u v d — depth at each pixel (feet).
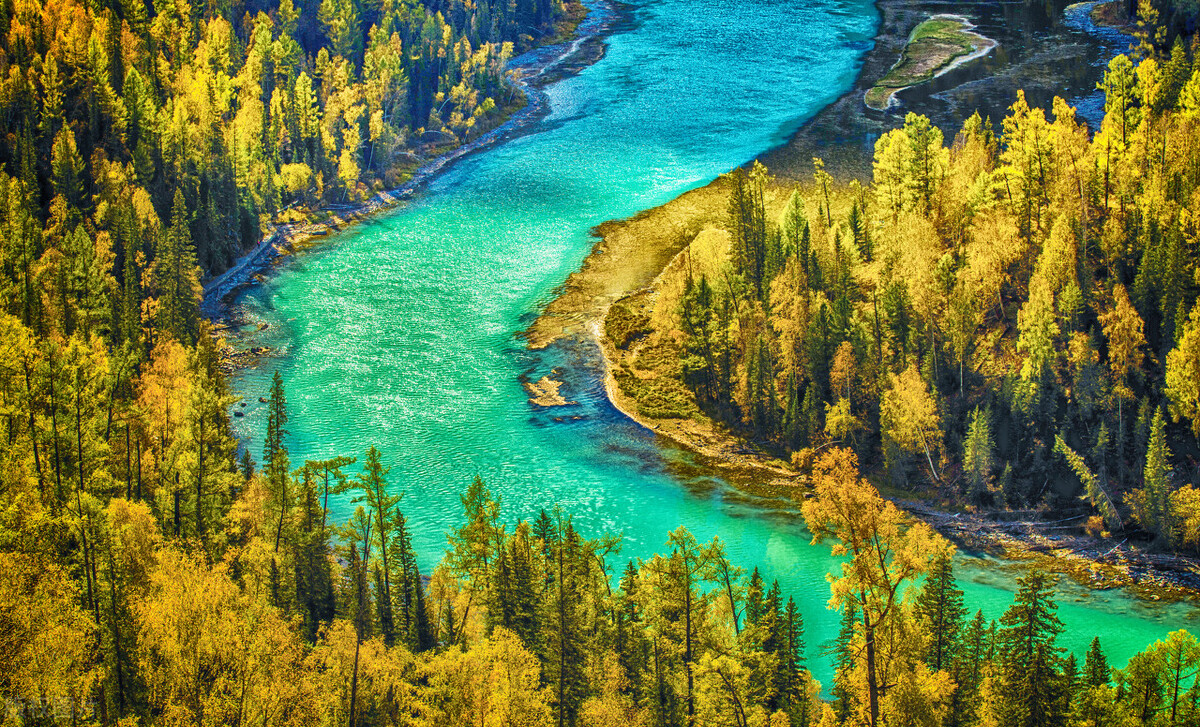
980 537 343.67
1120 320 354.54
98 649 203.00
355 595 285.02
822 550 342.03
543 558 286.25
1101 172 421.59
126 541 236.84
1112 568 323.16
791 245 464.65
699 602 256.32
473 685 209.05
